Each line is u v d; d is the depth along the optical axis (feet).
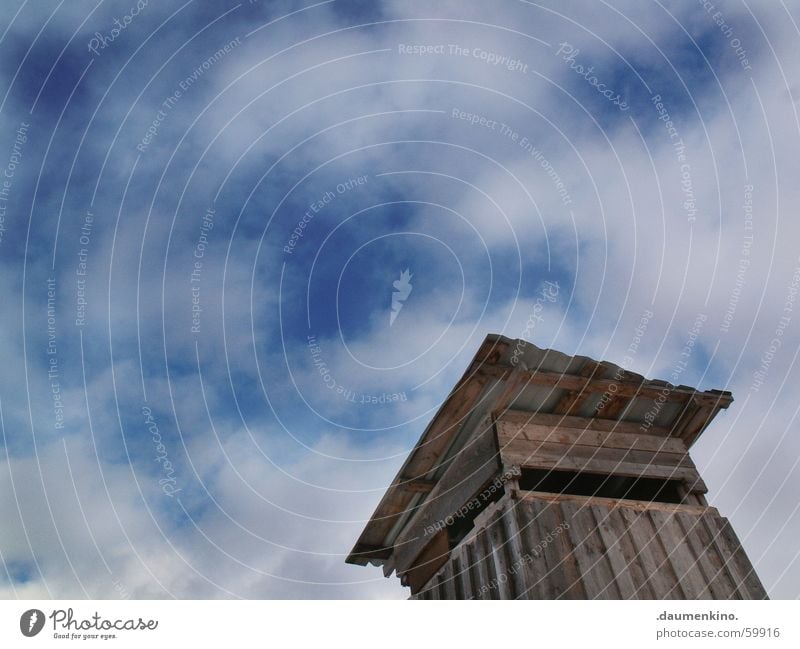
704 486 26.61
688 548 23.90
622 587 21.91
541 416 26.55
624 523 23.84
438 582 26.91
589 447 26.27
